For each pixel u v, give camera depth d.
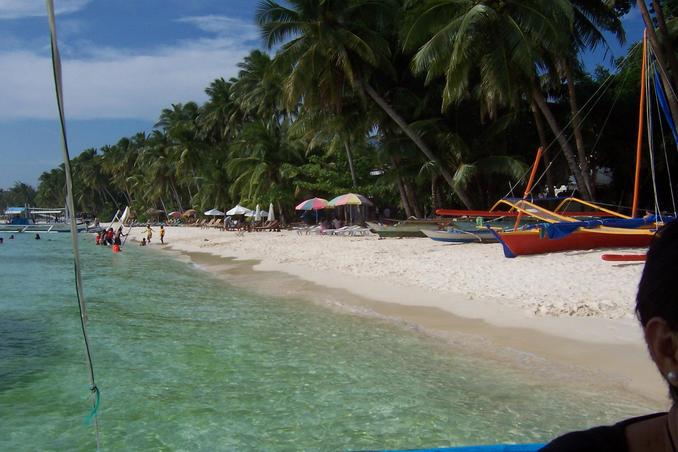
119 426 6.06
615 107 27.81
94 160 99.88
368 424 5.89
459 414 6.04
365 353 8.49
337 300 12.98
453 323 9.98
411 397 6.59
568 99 28.34
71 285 17.75
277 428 5.88
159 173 71.38
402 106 27.33
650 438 1.02
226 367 8.02
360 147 35.44
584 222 15.97
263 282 16.84
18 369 8.20
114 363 8.41
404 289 13.43
